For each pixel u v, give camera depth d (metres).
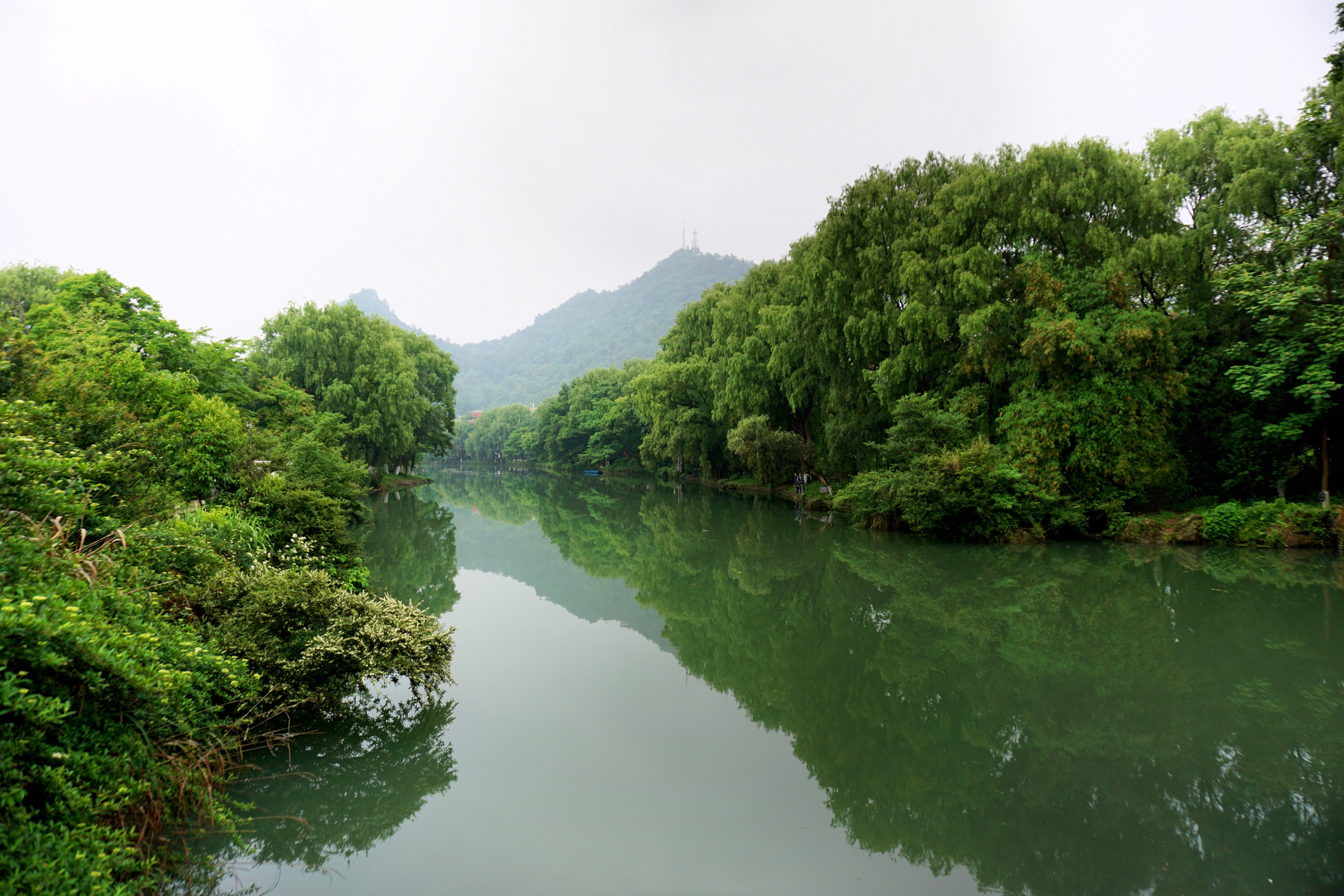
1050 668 10.12
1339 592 13.90
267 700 6.90
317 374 37.81
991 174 23.36
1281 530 18.41
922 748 7.73
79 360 11.10
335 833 5.81
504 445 127.69
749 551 21.83
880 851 5.66
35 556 4.68
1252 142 20.72
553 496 47.88
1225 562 16.92
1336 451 20.61
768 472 36.06
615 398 81.81
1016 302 22.91
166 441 11.24
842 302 27.80
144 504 8.78
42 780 3.88
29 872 3.47
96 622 4.66
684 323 51.69
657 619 14.02
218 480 13.64
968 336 22.53
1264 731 7.74
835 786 6.87
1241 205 20.89
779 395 38.12
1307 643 10.82
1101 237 21.12
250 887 4.93
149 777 4.83
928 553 19.45
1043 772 7.00
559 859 5.47
